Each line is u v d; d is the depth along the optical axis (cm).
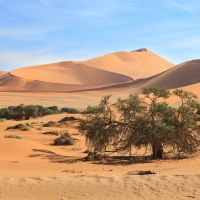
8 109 7331
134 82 15312
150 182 1244
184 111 2498
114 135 2528
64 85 17200
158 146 2502
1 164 2184
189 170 1770
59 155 2703
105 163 2323
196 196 1096
